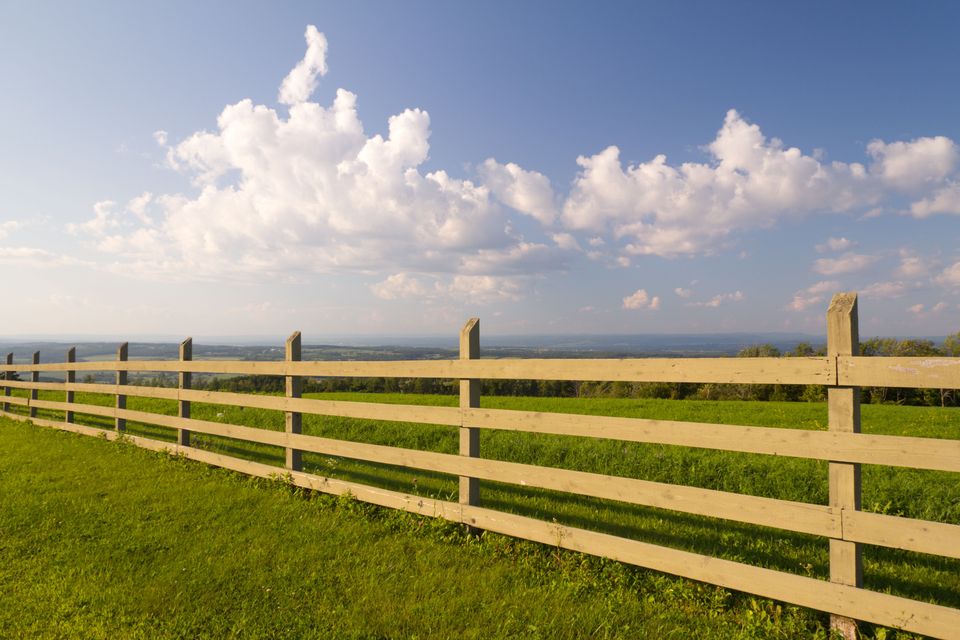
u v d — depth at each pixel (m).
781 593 3.53
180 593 4.08
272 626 3.63
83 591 4.11
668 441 4.00
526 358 4.73
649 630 3.51
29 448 9.56
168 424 8.98
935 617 3.06
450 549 4.84
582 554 4.46
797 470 7.01
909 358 3.16
